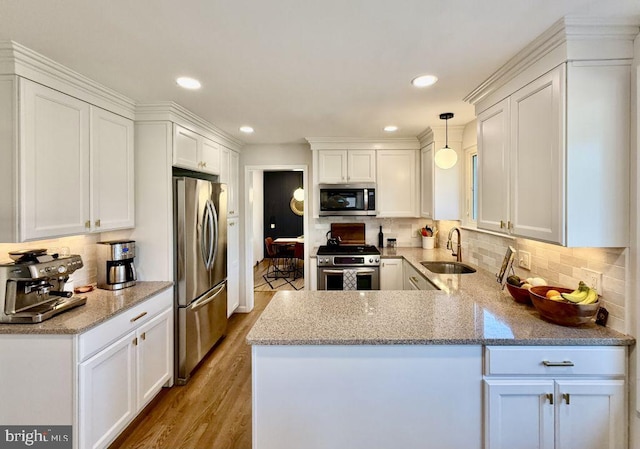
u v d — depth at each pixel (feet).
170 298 8.38
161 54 5.49
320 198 12.49
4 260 6.25
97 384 5.76
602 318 4.94
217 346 10.96
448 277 8.31
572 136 4.63
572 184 4.65
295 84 6.85
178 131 8.62
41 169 5.70
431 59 5.70
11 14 4.32
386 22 4.57
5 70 5.22
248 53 5.48
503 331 4.74
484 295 6.61
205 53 5.47
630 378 4.48
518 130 5.73
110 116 7.37
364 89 7.16
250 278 14.43
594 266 5.14
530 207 5.41
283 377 4.61
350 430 4.62
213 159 10.95
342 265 11.73
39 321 5.52
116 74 6.31
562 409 4.50
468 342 4.51
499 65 5.93
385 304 6.03
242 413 7.43
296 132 11.48
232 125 10.42
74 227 6.41
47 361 5.35
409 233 13.79
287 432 4.64
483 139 7.06
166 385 8.39
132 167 8.16
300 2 4.10
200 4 4.12
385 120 9.84
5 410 5.40
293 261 25.07
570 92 4.62
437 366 4.59
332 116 9.36
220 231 10.87
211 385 8.60
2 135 5.31
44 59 5.53
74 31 4.76
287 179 28.50
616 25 4.45
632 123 4.53
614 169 4.61
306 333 4.69
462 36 4.95
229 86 6.97
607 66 4.58
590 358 4.48
